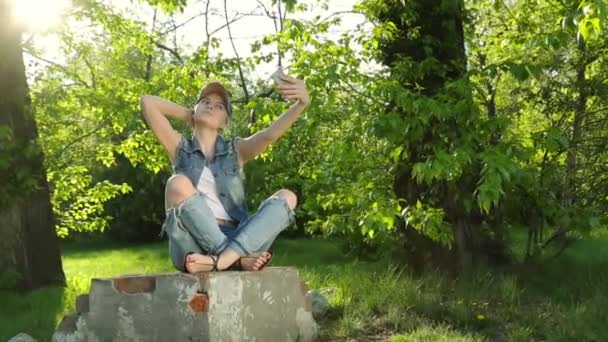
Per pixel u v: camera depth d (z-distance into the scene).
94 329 6.09
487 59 13.16
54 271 12.90
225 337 5.68
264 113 9.77
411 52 10.52
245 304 5.89
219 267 5.87
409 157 10.03
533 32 10.94
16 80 12.57
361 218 9.76
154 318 5.83
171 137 6.21
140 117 15.20
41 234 12.82
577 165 10.34
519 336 7.14
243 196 6.32
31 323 8.78
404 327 7.67
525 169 9.04
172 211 5.87
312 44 10.05
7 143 11.64
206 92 6.29
